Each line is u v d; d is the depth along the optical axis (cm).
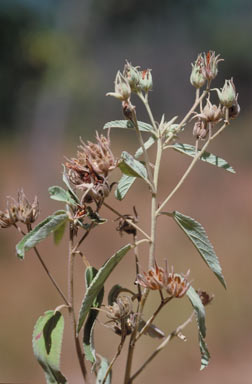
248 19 2492
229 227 1302
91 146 195
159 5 2069
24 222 207
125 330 202
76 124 1950
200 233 204
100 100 2011
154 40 2152
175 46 2247
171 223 1266
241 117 2230
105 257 1115
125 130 2084
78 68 1658
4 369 768
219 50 2438
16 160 1780
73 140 1919
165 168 1678
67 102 1702
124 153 195
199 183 1600
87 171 196
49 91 1661
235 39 2448
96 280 196
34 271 1003
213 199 1496
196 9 2262
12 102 1897
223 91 205
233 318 895
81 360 204
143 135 1608
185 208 1456
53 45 1630
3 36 1708
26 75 1733
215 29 2397
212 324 886
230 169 212
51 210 1426
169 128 215
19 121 1939
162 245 1145
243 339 866
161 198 1505
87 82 1697
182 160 1706
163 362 764
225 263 1057
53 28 1772
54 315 205
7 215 206
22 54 1688
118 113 2050
